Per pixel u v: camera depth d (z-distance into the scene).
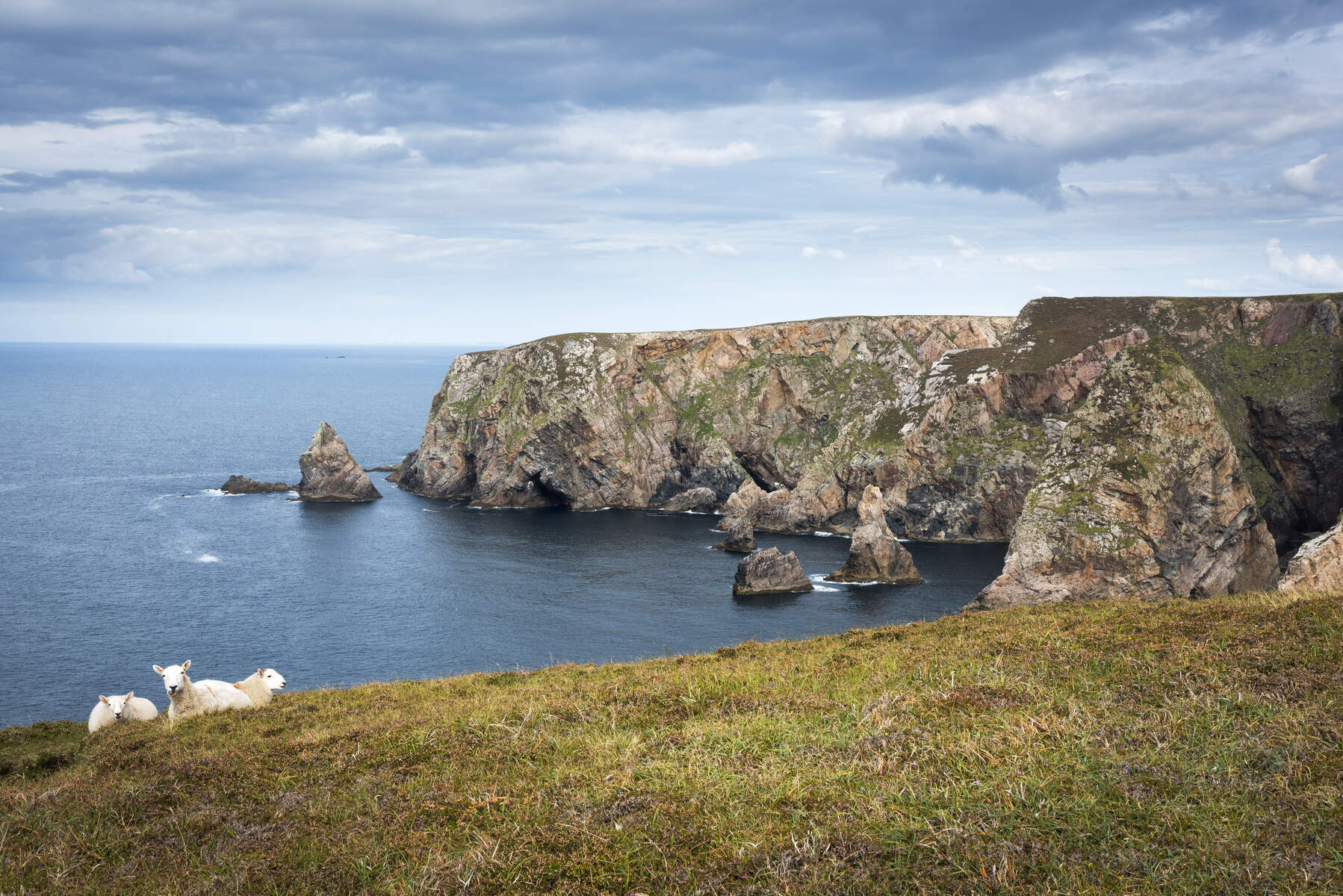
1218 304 118.69
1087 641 17.30
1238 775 10.13
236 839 11.47
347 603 83.81
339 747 15.47
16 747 21.53
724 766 12.16
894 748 12.16
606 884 9.14
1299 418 101.50
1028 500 56.75
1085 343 118.06
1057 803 9.73
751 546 108.31
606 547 111.31
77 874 10.78
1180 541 52.31
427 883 9.45
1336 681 12.68
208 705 22.66
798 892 8.56
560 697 18.77
